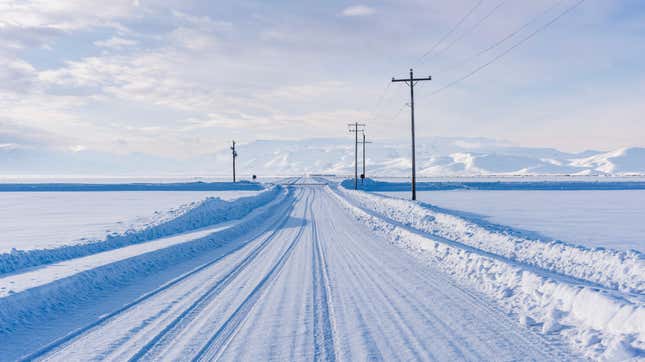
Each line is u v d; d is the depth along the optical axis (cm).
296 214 2914
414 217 2522
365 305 779
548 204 3706
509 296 834
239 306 779
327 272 1088
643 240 1661
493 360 523
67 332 646
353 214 2894
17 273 945
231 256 1356
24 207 3700
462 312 732
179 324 679
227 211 2648
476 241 1623
